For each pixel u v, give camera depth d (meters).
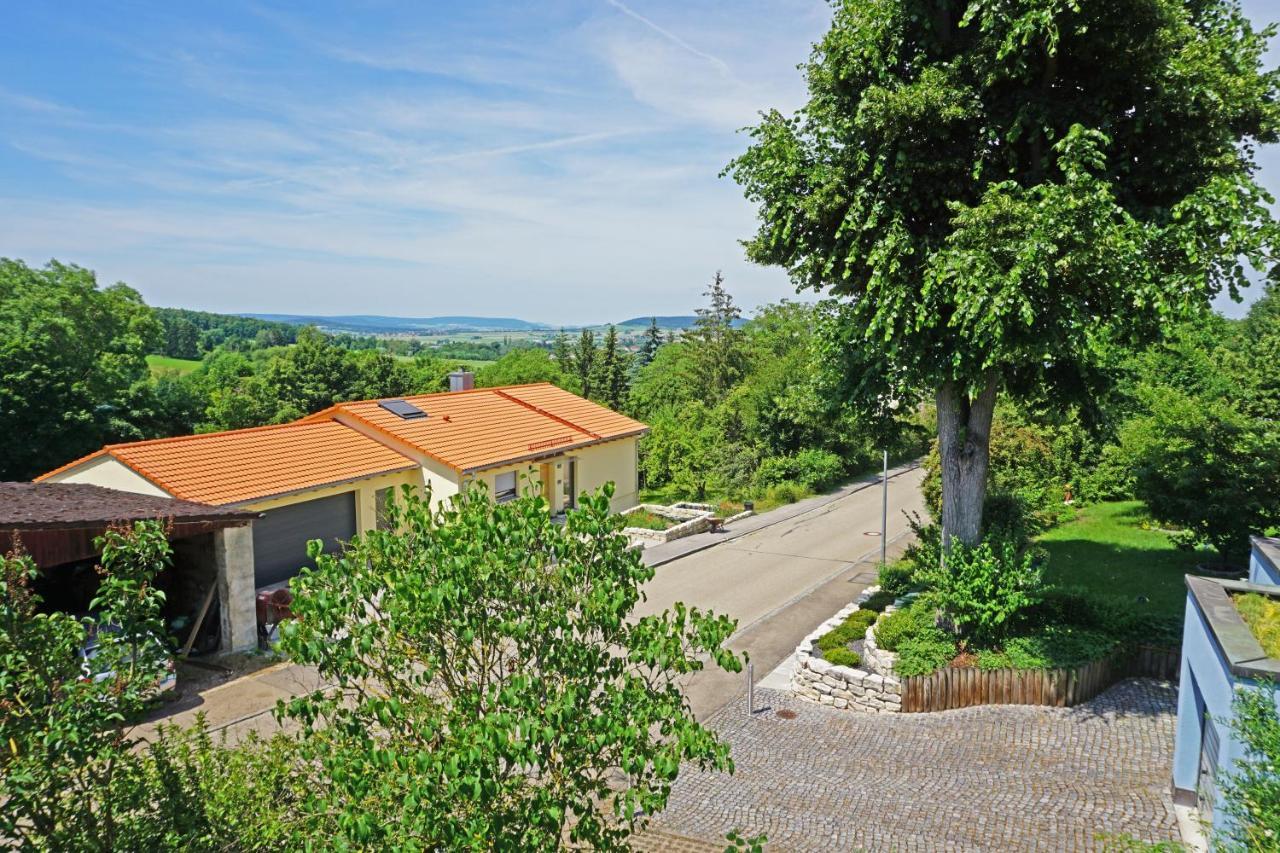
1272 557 11.32
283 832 5.49
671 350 87.50
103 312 43.66
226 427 48.41
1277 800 5.90
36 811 4.74
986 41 11.74
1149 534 22.47
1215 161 11.76
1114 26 11.26
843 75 12.94
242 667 15.55
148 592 5.50
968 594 13.17
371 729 5.48
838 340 15.25
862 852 9.12
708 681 14.95
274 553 20.30
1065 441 28.08
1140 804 9.69
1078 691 12.66
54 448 37.25
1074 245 10.89
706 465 39.88
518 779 5.06
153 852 5.11
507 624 5.16
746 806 10.30
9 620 4.70
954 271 11.16
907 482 40.47
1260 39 12.45
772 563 24.47
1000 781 10.55
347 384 59.16
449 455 24.36
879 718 12.98
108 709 5.02
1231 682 7.62
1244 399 24.02
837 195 12.73
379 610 5.29
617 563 5.71
